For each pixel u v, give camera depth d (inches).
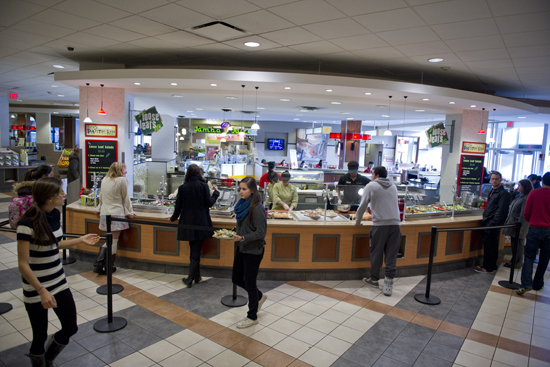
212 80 243.4
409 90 260.2
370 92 271.3
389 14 153.5
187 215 157.1
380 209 161.8
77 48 238.7
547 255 166.7
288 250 172.4
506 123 560.7
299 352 112.6
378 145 761.6
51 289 86.1
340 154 552.1
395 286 173.5
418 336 125.9
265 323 130.9
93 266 185.9
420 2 138.5
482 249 215.6
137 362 104.2
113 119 289.3
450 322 137.9
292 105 380.2
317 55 237.6
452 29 169.5
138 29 191.0
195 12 160.9
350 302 152.4
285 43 209.8
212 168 472.1
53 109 693.3
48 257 85.7
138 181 227.5
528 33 170.1
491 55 213.8
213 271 175.2
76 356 106.0
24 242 81.0
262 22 171.8
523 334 130.3
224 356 108.8
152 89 293.4
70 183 301.9
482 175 377.1
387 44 201.5
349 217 189.5
